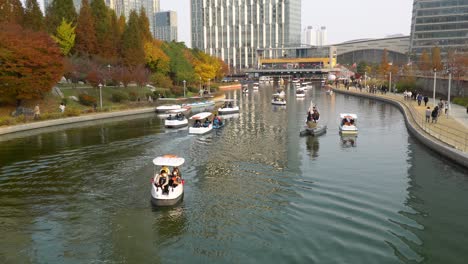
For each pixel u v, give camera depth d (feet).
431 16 553.23
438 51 368.27
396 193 89.76
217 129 176.86
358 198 86.94
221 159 121.29
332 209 81.00
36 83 191.62
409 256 62.49
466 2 527.81
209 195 89.56
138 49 306.14
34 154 128.16
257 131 171.22
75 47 282.77
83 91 255.70
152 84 335.26
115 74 266.16
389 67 438.81
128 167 112.68
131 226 74.28
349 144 142.00
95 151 132.36
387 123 190.90
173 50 379.55
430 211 79.61
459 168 106.42
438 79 280.72
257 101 322.34
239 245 66.59
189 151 132.16
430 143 127.24
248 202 85.30
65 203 85.40
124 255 64.08
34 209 82.33
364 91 385.09
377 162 116.16
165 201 82.43
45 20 277.64
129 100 269.03
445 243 66.54
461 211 79.41
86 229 73.15
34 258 63.46
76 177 103.40
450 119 168.35
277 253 63.77
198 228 73.10
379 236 69.05
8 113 190.70
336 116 218.79
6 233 71.82
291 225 73.72
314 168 110.73
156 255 63.87
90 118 206.18
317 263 60.64
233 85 537.24
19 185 97.09
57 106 215.31
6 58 182.19
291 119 209.87
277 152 130.00
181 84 376.48
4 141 149.59
